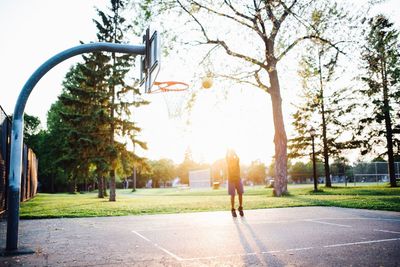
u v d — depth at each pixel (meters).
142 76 6.91
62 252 4.58
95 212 10.17
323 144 32.50
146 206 12.20
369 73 19.97
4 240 5.54
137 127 22.48
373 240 5.29
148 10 18.42
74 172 23.19
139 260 4.12
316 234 5.89
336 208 10.86
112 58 25.16
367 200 13.08
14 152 4.80
